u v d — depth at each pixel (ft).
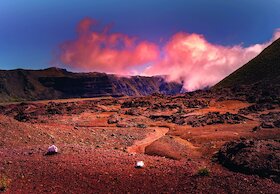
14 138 101.60
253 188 56.95
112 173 64.90
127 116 258.78
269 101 255.09
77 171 65.67
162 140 131.75
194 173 64.23
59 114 281.95
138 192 56.34
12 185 59.11
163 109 281.54
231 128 155.53
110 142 130.21
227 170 77.87
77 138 123.85
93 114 278.67
